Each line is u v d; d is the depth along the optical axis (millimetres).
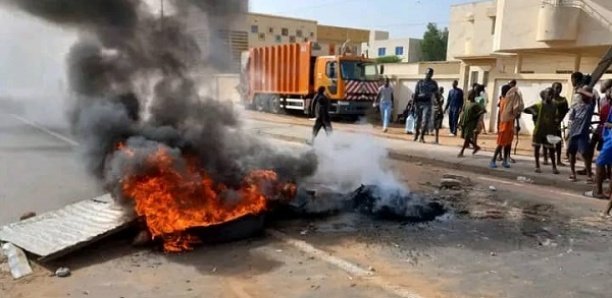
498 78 16500
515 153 11789
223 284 4020
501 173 9273
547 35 17281
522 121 16234
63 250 4406
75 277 4125
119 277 4133
